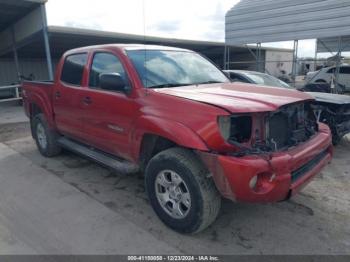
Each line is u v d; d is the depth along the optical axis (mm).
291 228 3123
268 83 7195
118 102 3449
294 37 13320
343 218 3320
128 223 3189
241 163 2449
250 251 2750
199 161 2787
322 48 16250
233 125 2684
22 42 13953
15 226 3150
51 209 3506
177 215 2975
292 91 3389
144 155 3373
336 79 13438
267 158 2523
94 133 3975
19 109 12852
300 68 23078
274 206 3572
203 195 2707
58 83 4668
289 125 3000
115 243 2850
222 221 3244
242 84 3793
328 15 12125
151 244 2836
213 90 3246
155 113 3012
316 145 3055
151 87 3314
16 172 4699
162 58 3824
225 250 2760
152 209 3484
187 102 2809
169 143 3150
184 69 3869
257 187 2553
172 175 2939
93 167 4859
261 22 14281
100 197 3801
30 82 5520
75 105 4227
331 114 5723
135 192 3941
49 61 11891
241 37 15211
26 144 6352
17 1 10727
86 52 4227
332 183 4273
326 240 2918
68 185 4172
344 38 15141
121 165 3607
